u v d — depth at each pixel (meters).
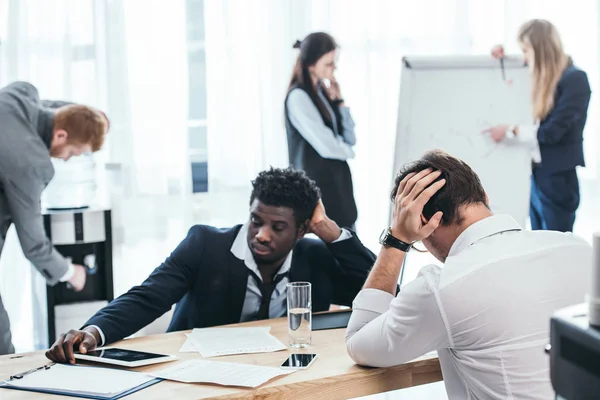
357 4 3.97
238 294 2.22
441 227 1.52
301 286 1.79
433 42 4.13
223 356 1.76
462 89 3.29
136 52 3.62
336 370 1.63
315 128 3.57
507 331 1.35
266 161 3.87
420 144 3.26
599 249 0.71
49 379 1.57
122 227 3.60
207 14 3.71
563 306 1.35
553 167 3.92
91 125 2.84
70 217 3.10
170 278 2.13
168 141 3.69
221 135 3.76
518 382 1.35
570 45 4.40
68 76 3.48
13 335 3.46
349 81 4.00
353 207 3.70
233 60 3.74
